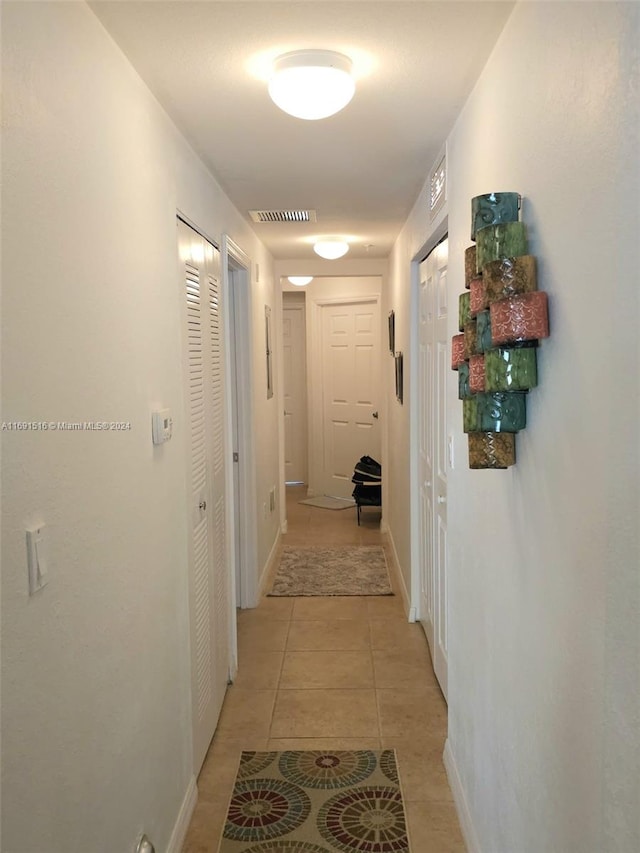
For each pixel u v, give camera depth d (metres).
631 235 0.92
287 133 2.33
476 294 1.56
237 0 1.44
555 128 1.24
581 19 1.10
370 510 6.84
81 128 1.39
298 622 4.02
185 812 2.25
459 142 2.18
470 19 1.54
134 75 1.78
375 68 1.82
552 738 1.30
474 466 1.56
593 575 1.08
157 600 1.93
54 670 1.22
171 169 2.17
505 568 1.65
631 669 0.94
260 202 3.43
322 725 2.89
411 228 3.67
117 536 1.58
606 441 1.02
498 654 1.73
